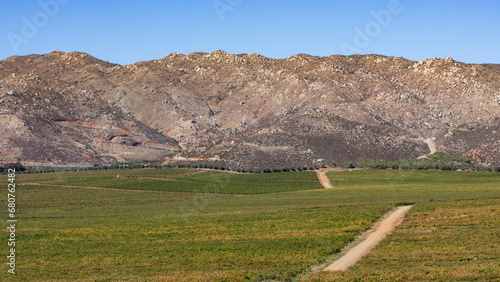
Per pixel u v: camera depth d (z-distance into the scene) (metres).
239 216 114.75
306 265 64.06
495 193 141.38
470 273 54.75
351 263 65.31
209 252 76.25
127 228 102.88
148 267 67.56
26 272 66.94
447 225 88.38
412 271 57.00
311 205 131.12
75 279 62.16
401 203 123.19
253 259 69.88
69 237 93.69
